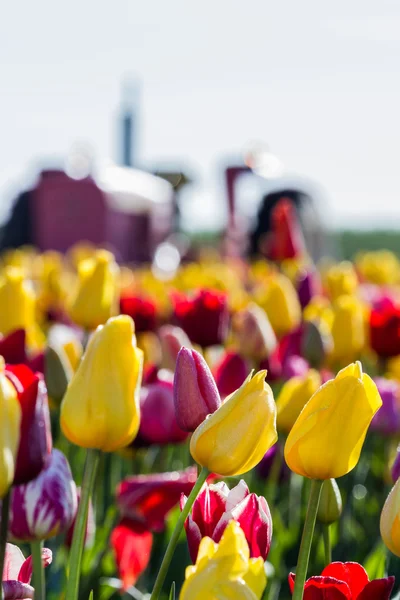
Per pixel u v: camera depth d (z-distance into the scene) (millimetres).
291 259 4070
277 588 1419
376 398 978
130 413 1010
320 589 969
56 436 1691
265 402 988
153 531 1463
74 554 1010
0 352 1364
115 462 1681
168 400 1435
